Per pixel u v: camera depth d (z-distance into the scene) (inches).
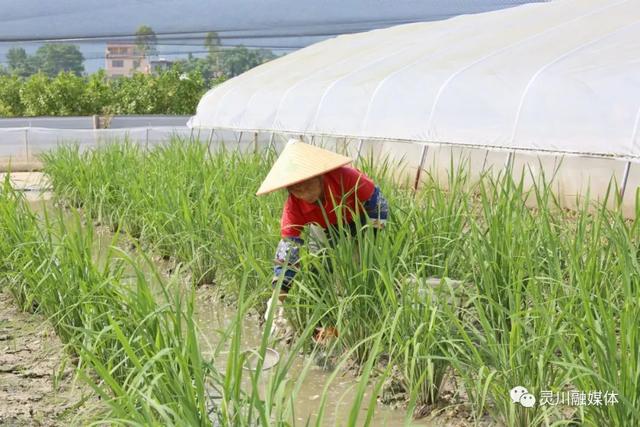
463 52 402.6
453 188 193.8
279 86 508.1
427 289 139.8
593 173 330.0
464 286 153.4
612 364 107.6
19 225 217.2
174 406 107.1
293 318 167.2
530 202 344.5
